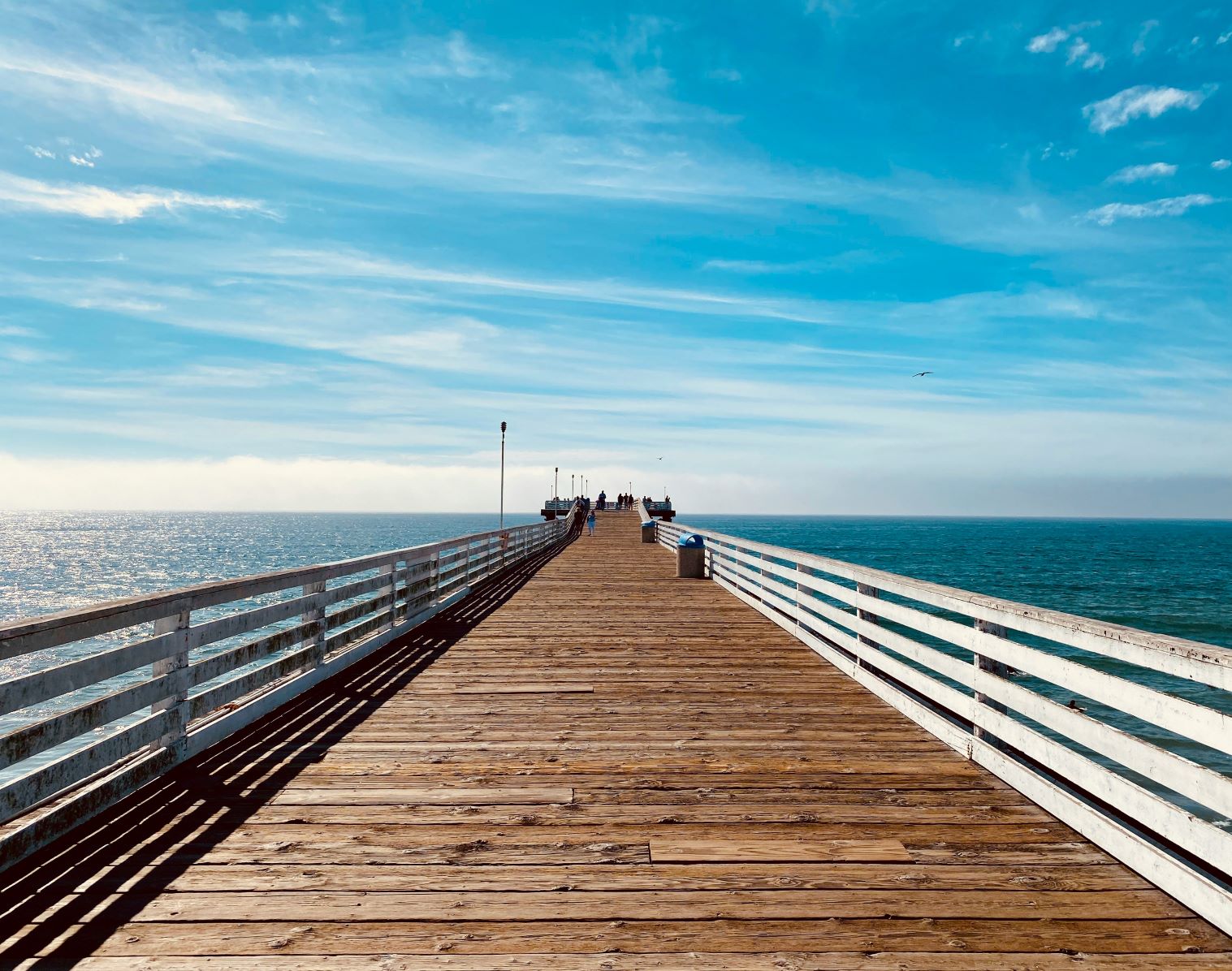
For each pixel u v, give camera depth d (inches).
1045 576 2738.7
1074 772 144.9
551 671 285.6
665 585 577.9
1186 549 5123.0
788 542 6387.8
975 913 115.7
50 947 105.5
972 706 186.1
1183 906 117.4
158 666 171.9
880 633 247.1
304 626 246.8
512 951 105.4
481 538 547.5
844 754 190.9
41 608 2696.9
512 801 159.0
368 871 127.7
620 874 127.0
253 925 111.4
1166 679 927.7
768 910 116.1
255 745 195.0
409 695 248.2
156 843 137.9
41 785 128.3
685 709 233.5
